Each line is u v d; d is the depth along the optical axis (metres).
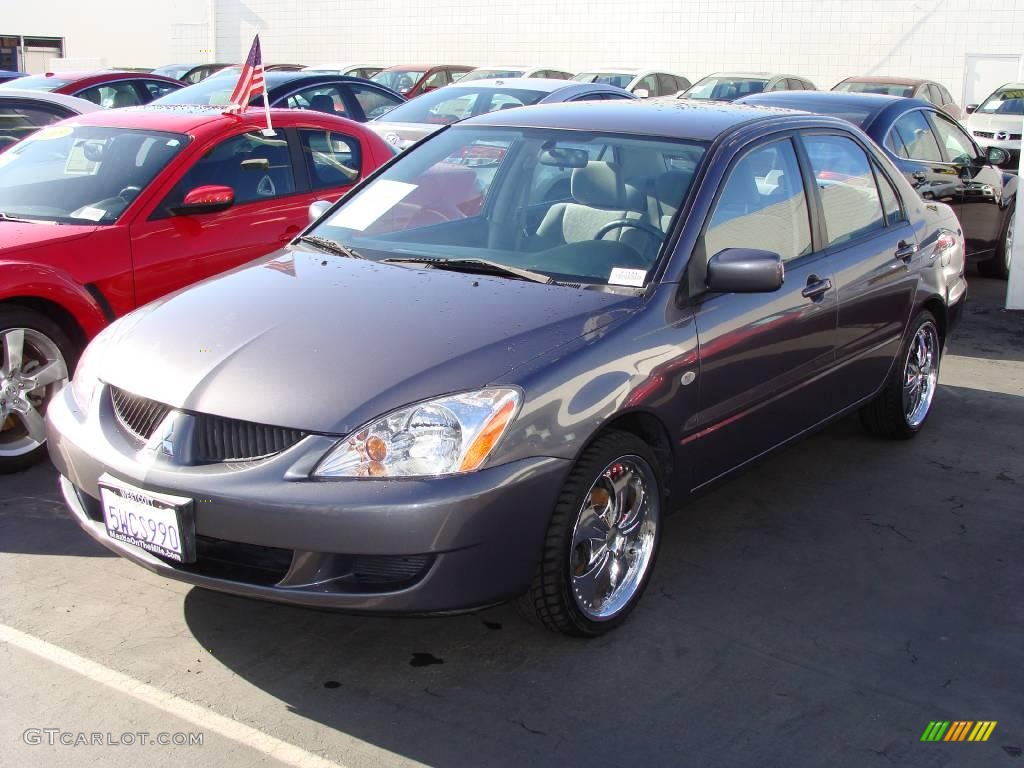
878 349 5.14
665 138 4.34
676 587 4.04
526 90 11.48
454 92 11.55
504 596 3.26
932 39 21.94
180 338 3.54
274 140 6.22
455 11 26.44
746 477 5.15
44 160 5.86
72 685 3.28
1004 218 9.73
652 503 3.77
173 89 12.77
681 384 3.76
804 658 3.58
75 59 29.12
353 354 3.33
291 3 28.50
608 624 3.65
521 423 3.21
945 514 4.80
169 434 3.24
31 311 4.84
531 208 4.30
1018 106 16.23
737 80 19.52
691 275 3.89
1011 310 8.81
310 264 4.13
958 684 3.47
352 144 6.75
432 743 3.06
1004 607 3.99
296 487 3.06
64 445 3.50
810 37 22.89
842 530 4.59
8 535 4.28
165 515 3.17
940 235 5.66
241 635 3.60
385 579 3.16
